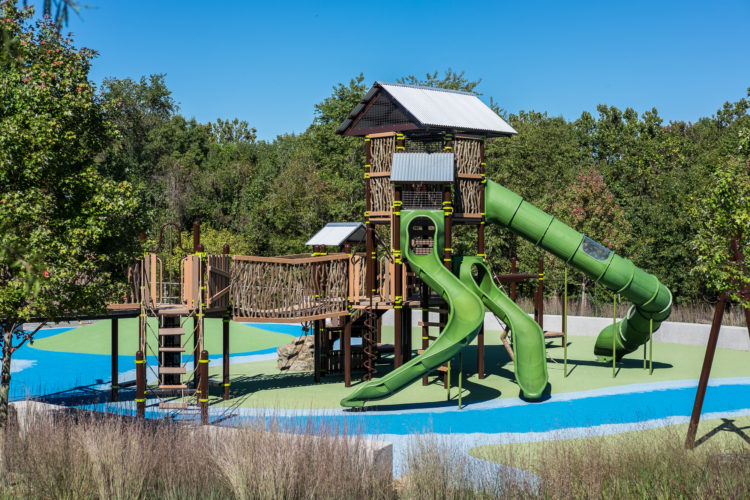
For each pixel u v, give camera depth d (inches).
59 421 423.5
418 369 607.2
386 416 590.6
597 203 1237.7
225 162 2746.1
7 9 419.8
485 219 794.8
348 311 689.0
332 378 778.8
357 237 893.2
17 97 421.7
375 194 743.1
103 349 964.6
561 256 798.5
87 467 348.5
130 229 488.1
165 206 2081.7
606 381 763.4
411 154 734.5
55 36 444.5
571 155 2148.1
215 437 386.6
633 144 2378.2
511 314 722.2
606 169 1753.2
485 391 710.5
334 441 362.6
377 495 334.6
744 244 451.8
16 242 362.6
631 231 1258.0
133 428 398.0
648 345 1034.7
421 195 741.9
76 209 450.3
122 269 504.4
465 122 754.8
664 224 1202.6
